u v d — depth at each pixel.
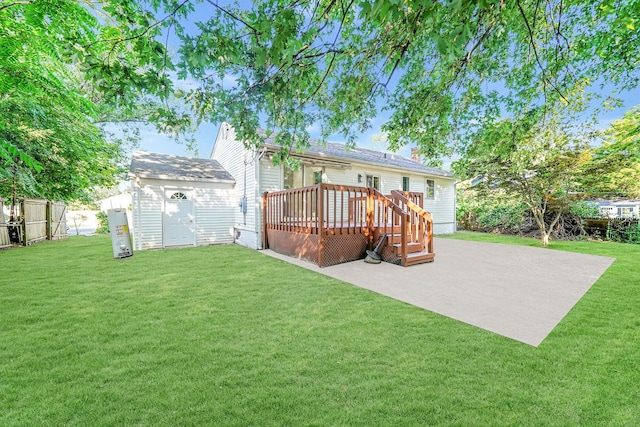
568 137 7.90
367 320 3.11
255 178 8.38
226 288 4.33
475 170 8.63
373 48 3.01
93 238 11.80
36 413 1.67
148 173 8.87
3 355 2.33
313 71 3.03
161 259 6.73
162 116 2.80
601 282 4.71
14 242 8.91
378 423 1.61
